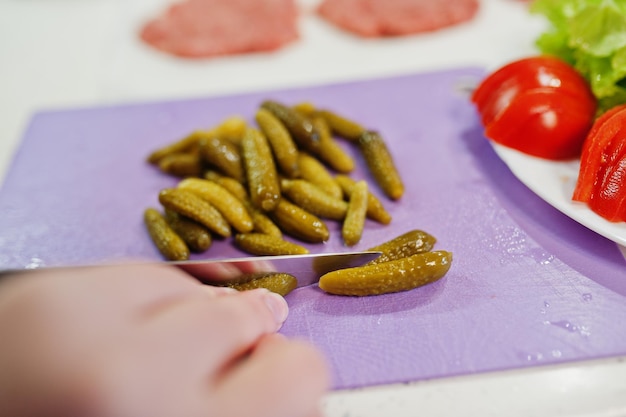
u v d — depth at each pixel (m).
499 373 0.28
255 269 0.32
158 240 0.34
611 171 0.32
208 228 0.34
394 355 0.29
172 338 0.21
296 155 0.36
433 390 0.28
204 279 0.31
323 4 0.55
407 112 0.42
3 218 0.38
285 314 0.28
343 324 0.31
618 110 0.34
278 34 0.52
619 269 0.32
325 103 0.43
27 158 0.42
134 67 0.51
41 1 0.62
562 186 0.34
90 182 0.40
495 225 0.34
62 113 0.45
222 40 0.52
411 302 0.31
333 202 0.34
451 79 0.44
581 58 0.37
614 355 0.29
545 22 0.52
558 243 0.33
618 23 0.35
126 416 0.20
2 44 0.56
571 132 0.35
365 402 0.28
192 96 0.45
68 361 0.20
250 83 0.48
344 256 0.32
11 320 0.21
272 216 0.35
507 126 0.36
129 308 0.22
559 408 0.27
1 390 0.20
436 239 0.34
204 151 0.37
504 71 0.37
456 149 0.39
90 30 0.57
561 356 0.29
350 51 0.51
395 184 0.36
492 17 0.53
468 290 0.31
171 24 0.54
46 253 0.36
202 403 0.21
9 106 0.49
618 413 0.27
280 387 0.21
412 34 0.52
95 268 0.24
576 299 0.31
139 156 0.41
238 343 0.23
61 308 0.21
